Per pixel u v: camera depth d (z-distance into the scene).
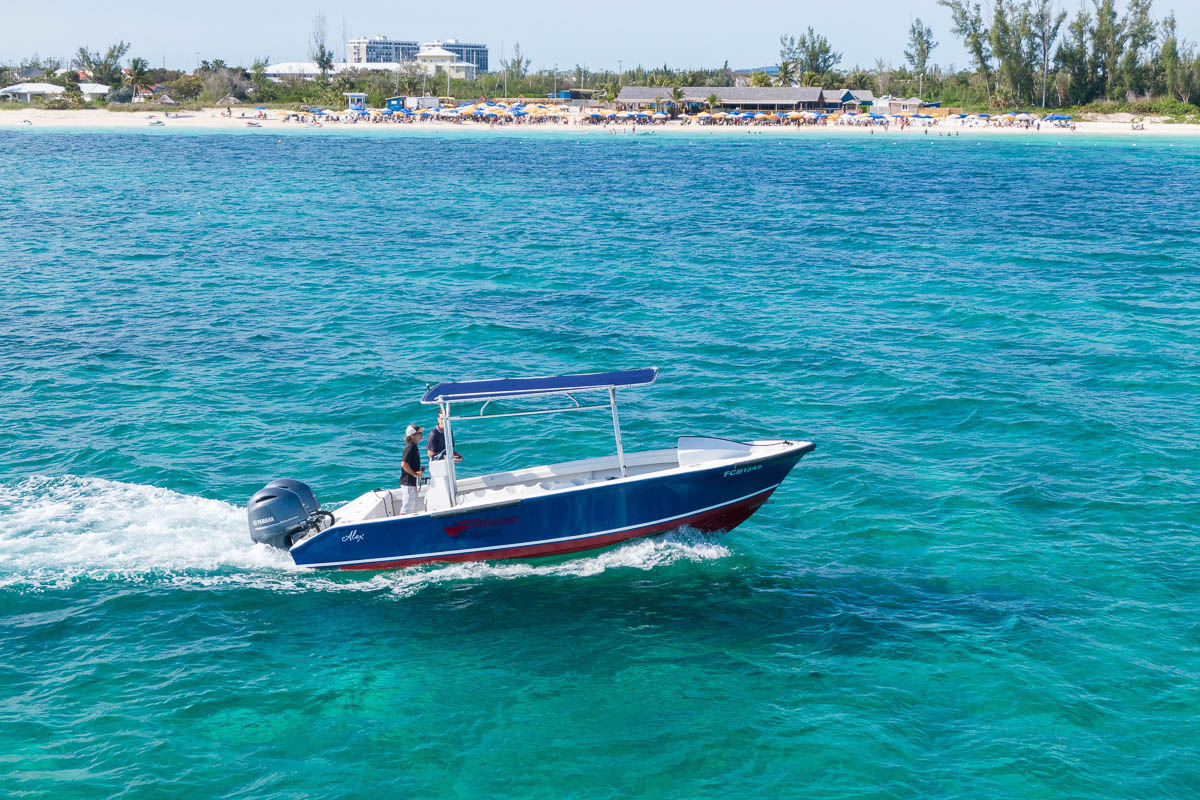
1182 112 154.38
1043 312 33.25
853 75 199.88
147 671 12.54
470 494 15.85
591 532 15.55
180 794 10.35
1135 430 21.56
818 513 17.58
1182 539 16.34
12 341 28.55
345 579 15.05
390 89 197.25
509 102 196.75
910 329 31.19
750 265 43.03
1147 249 46.69
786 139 144.88
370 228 54.41
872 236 51.69
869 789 10.48
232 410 22.86
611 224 56.94
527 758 11.01
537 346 29.30
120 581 14.75
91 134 140.75
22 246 45.88
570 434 21.73
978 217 59.66
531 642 13.40
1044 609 14.18
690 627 13.80
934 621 13.89
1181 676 12.46
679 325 31.92
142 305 33.88
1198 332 30.36
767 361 27.55
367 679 12.50
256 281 38.81
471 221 57.84
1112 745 11.16
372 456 20.19
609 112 176.62
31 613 13.80
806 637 13.52
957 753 11.06
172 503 17.45
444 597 14.57
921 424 22.36
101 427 21.42
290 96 196.50
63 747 11.05
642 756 11.04
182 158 102.12
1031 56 168.88
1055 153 116.19
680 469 15.49
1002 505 17.80
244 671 12.59
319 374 25.88
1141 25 159.00
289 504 15.34
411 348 28.91
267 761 10.92
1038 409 22.95
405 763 10.91
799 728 11.51
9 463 19.19
